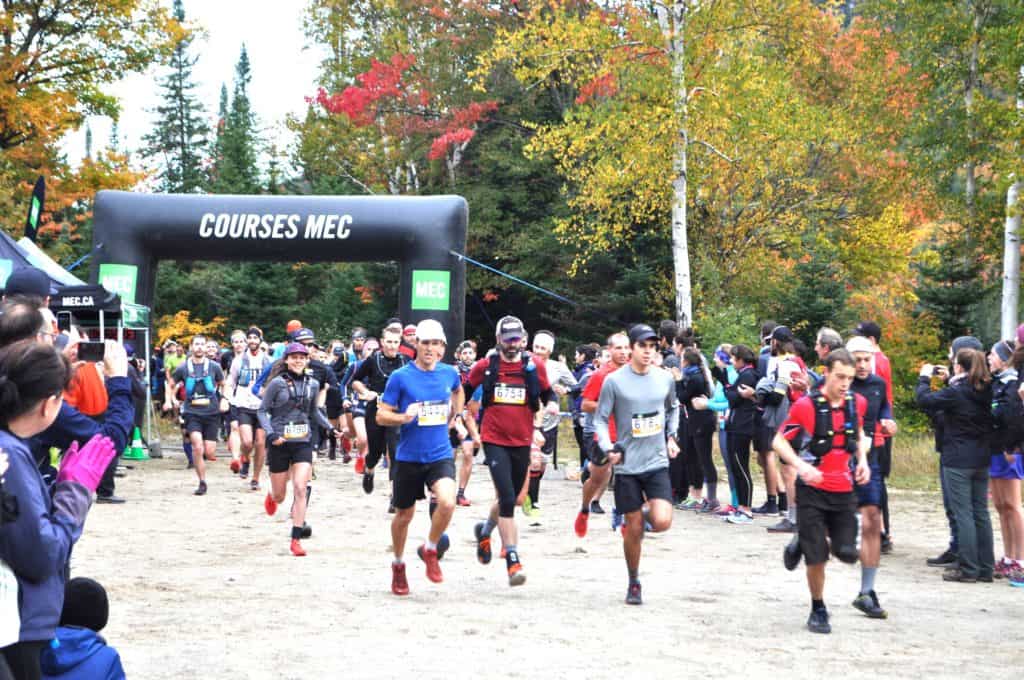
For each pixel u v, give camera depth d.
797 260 28.64
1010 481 8.88
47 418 3.27
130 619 6.90
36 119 27.17
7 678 3.07
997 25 26.08
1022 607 7.79
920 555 10.25
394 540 7.85
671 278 30.33
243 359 14.84
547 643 6.38
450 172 38.16
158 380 21.91
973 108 24.89
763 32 24.28
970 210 26.78
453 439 12.83
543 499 14.19
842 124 25.55
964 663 6.11
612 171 22.97
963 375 8.96
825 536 6.91
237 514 12.41
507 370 8.30
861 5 28.88
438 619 7.02
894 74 28.44
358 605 7.45
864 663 6.08
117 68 29.45
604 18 24.28
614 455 7.43
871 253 28.17
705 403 12.46
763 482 15.88
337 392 18.64
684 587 8.33
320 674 5.60
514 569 7.89
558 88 36.78
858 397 7.05
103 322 15.16
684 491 13.69
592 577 8.71
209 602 7.50
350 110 35.41
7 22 27.14
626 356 9.26
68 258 34.75
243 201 20.19
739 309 24.77
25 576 3.10
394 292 37.56
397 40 36.69
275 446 9.87
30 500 3.08
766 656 6.20
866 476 6.93
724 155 24.56
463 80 36.81
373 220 20.08
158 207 20.06
